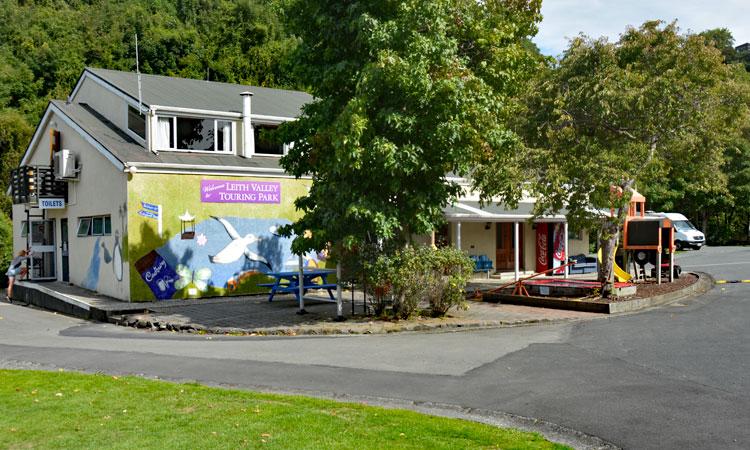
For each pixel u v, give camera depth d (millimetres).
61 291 20859
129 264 18969
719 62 18031
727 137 19391
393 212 14031
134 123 21750
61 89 52875
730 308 15016
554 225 27562
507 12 16453
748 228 46594
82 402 7465
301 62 15195
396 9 14016
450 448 5738
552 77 18703
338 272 14742
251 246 21172
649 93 17219
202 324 14898
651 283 20141
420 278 14281
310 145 15508
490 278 25156
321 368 9703
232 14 59688
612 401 7504
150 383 8586
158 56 57156
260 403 7398
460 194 15828
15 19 61281
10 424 6559
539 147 18250
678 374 8734
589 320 14062
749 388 7945
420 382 8703
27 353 11742
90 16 64812
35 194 22594
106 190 20266
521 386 8352
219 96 24594
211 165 20359
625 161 17000
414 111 13844
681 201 46188
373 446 5746
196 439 5977
